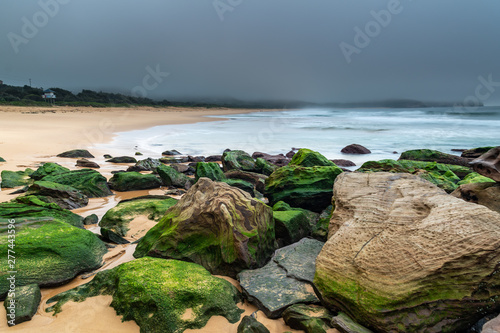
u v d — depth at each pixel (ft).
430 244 11.34
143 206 23.81
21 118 108.68
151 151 60.49
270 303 12.77
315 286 12.89
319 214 26.17
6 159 44.73
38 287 13.38
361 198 15.58
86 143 65.41
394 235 12.30
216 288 12.77
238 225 16.42
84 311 12.12
